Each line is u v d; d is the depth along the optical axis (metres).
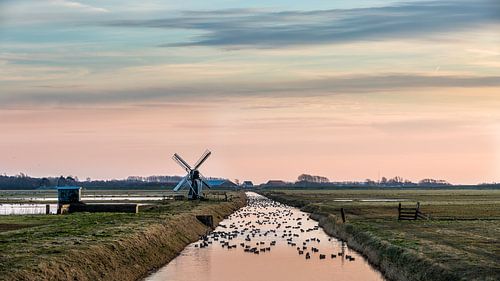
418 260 53.34
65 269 46.78
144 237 68.44
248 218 131.25
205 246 81.00
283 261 69.31
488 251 57.66
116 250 58.38
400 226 86.50
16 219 91.31
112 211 109.81
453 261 51.06
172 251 73.56
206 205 137.00
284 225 113.50
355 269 63.66
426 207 137.50
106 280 50.62
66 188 115.62
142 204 144.62
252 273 61.78
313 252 76.12
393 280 55.62
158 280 57.19
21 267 43.75
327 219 109.56
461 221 94.94
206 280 57.72
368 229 82.81
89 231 68.38
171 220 87.62
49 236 62.78
